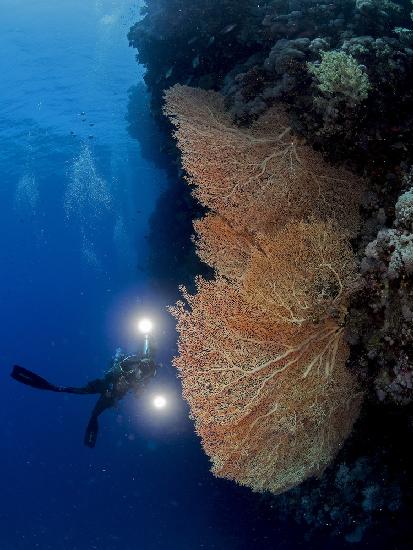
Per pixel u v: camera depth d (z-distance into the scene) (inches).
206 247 211.0
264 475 173.3
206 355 170.1
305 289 169.9
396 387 150.3
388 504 241.3
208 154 221.0
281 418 164.4
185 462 534.0
